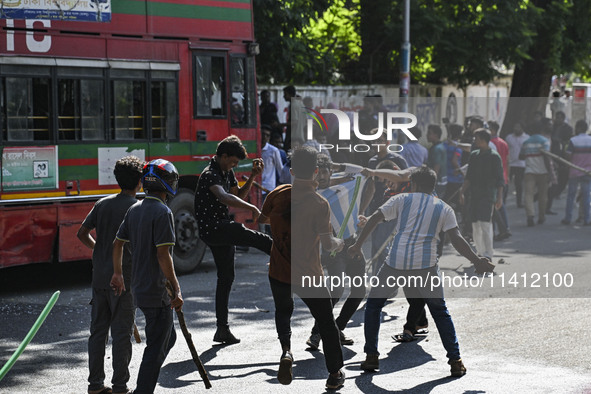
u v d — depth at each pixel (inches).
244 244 585.3
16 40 754.8
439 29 1738.4
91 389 461.1
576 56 2011.6
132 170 464.4
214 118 920.3
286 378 474.0
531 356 538.6
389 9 1795.0
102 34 818.8
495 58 1831.9
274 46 1434.5
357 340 597.3
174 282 432.8
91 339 462.3
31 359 548.7
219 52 925.2
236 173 943.7
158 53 868.0
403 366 525.3
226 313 588.4
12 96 751.7
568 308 661.3
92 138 810.8
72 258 796.0
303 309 704.4
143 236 432.5
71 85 794.2
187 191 895.7
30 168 762.8
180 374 511.8
